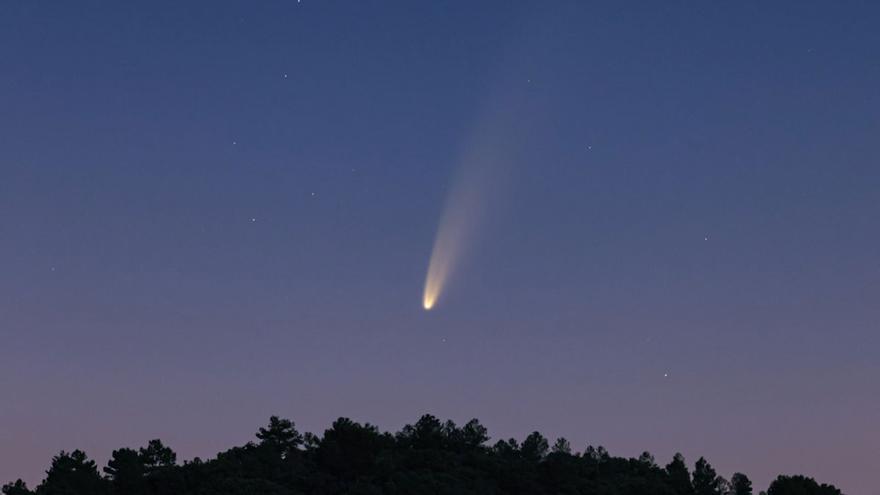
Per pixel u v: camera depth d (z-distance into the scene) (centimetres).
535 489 14875
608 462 17038
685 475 16762
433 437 16988
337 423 15062
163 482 13938
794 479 15762
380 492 13650
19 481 13800
